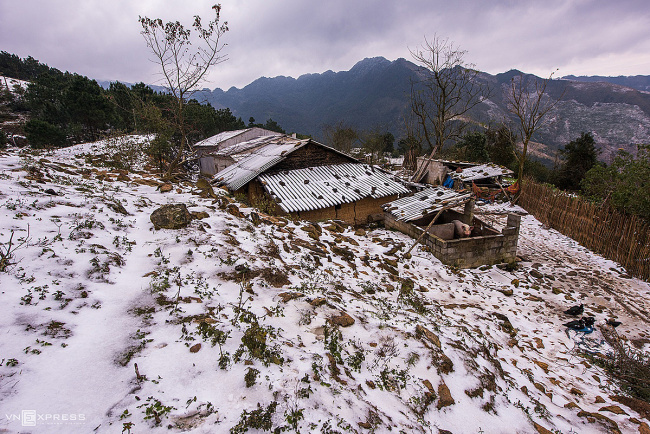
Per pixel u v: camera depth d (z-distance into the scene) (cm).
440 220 1503
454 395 461
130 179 1186
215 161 2720
